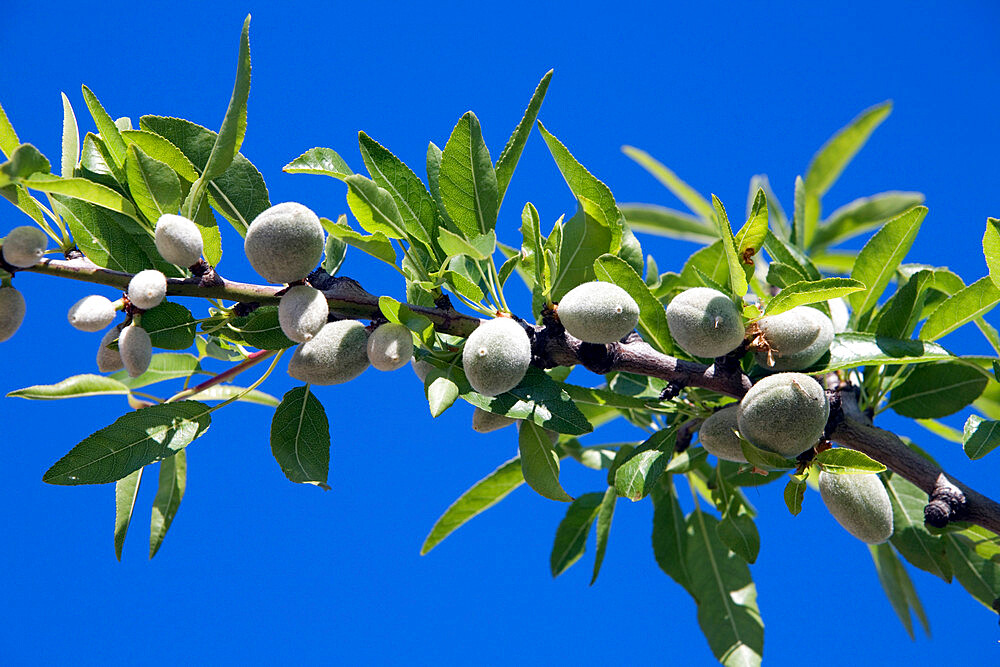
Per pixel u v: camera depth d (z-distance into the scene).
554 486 0.67
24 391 0.69
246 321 0.66
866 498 0.67
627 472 0.68
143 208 0.66
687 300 0.66
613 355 0.67
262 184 0.69
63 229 0.66
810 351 0.67
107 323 0.65
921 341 0.69
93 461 0.66
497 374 0.64
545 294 0.67
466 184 0.69
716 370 0.67
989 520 0.66
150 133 0.67
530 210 0.70
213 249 0.67
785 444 0.65
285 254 0.64
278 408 0.68
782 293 0.65
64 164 0.67
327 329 0.66
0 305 0.64
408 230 0.69
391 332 0.65
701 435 0.68
